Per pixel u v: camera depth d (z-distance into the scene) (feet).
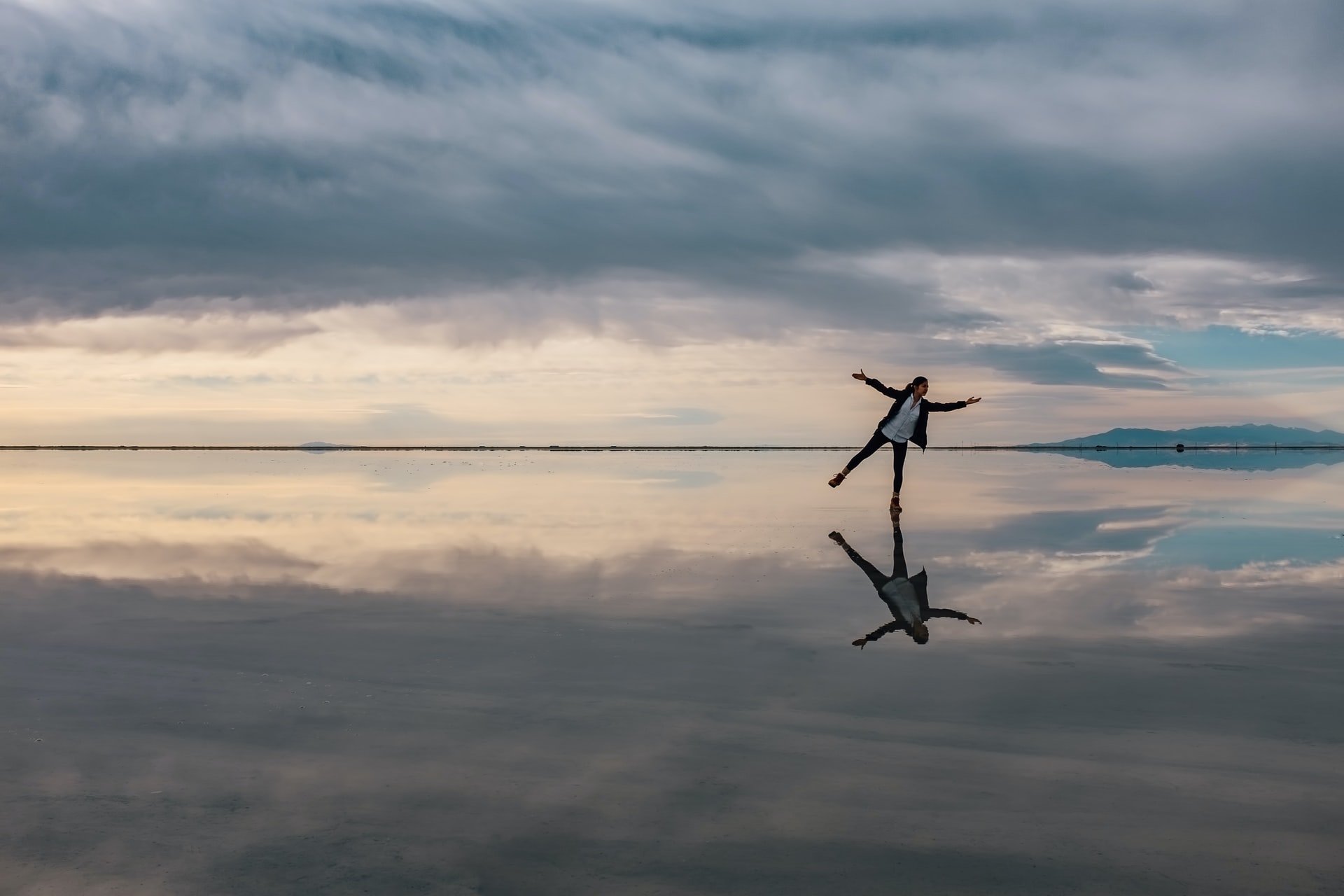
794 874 6.86
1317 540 26.45
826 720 10.34
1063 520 32.55
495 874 6.88
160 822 7.73
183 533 28.91
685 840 7.41
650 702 11.07
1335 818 7.79
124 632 14.88
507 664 12.84
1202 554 23.56
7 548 25.22
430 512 35.81
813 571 21.09
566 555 23.71
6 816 7.86
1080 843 7.35
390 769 8.93
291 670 12.58
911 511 36.40
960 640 14.26
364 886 6.72
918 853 7.18
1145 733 9.85
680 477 63.98
